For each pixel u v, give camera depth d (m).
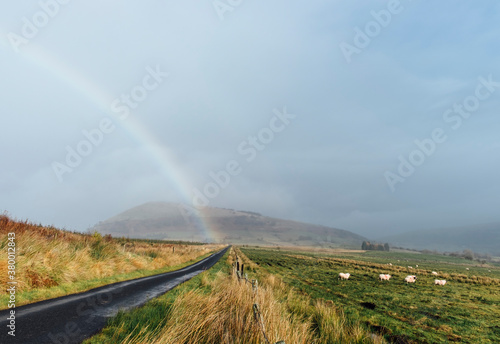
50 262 10.45
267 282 16.73
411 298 19.06
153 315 6.69
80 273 11.77
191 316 6.04
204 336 5.35
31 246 10.40
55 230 16.16
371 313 13.34
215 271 23.02
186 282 14.45
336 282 25.39
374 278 31.47
